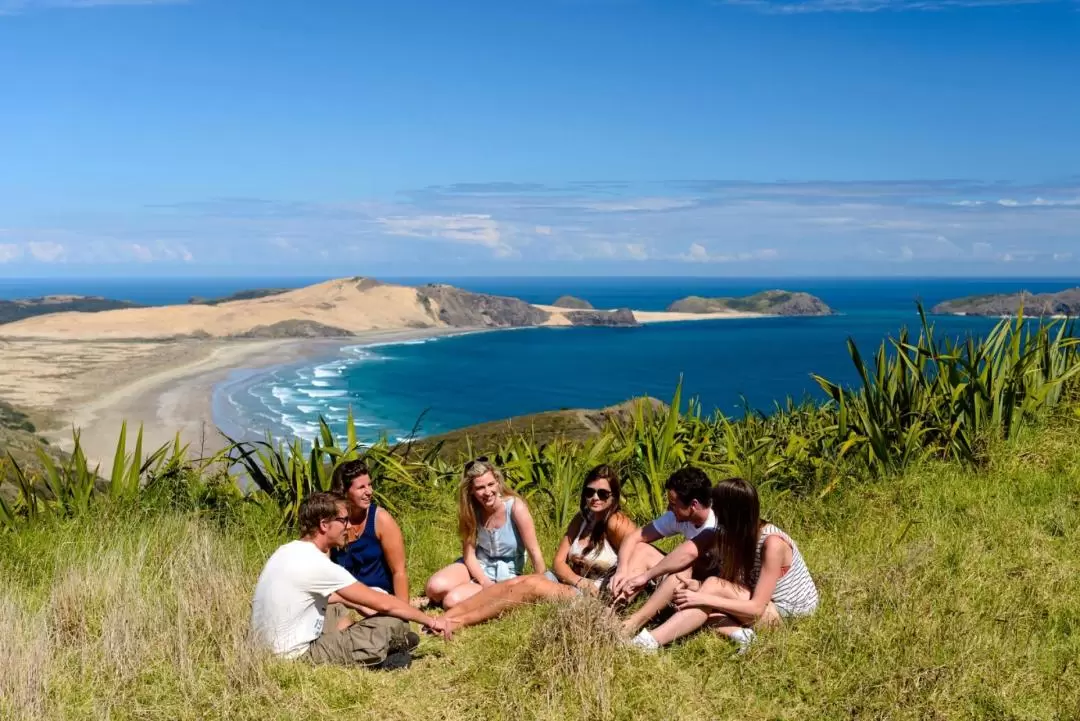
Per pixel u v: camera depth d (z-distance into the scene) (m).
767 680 4.39
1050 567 5.60
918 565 5.58
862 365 8.89
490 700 4.25
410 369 114.94
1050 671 4.31
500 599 5.54
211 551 6.30
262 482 8.48
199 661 4.67
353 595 4.88
